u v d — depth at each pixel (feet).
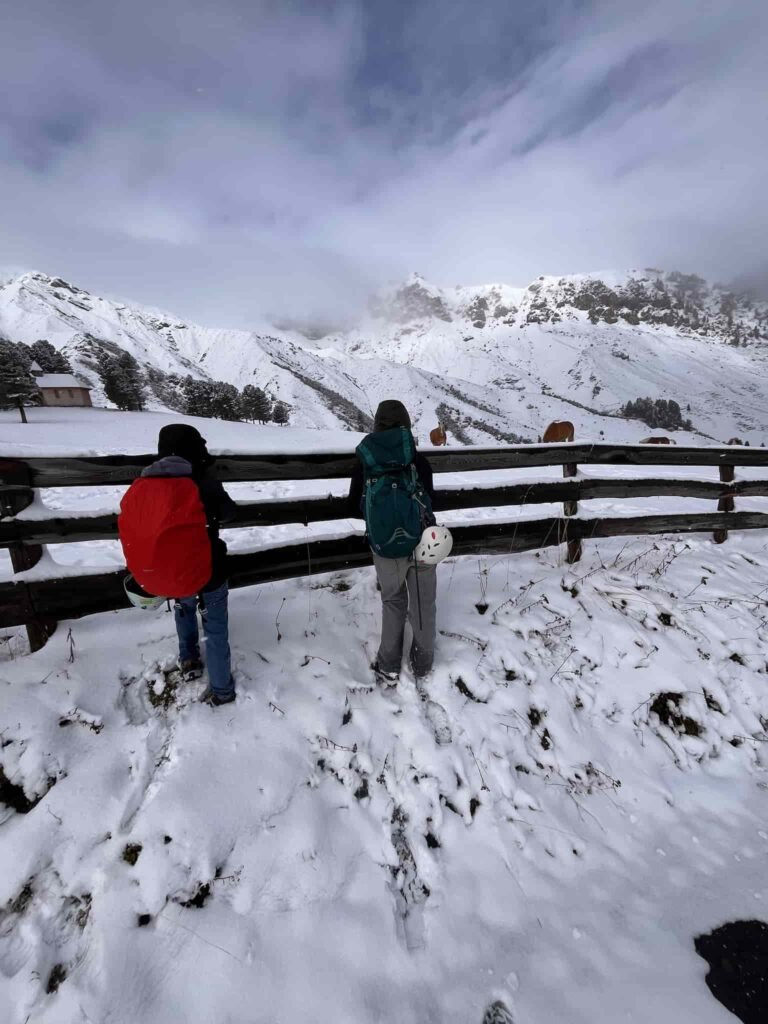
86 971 5.70
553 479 13.10
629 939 6.86
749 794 9.35
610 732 9.86
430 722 9.25
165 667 9.23
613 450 13.82
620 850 8.09
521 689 10.03
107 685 8.68
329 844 7.29
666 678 10.79
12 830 6.70
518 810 8.28
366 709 9.24
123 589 9.68
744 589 13.75
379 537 8.43
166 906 6.29
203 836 6.92
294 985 5.84
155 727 8.30
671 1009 6.10
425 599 9.29
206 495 7.86
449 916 6.86
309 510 10.78
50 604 9.08
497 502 12.39
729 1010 6.15
